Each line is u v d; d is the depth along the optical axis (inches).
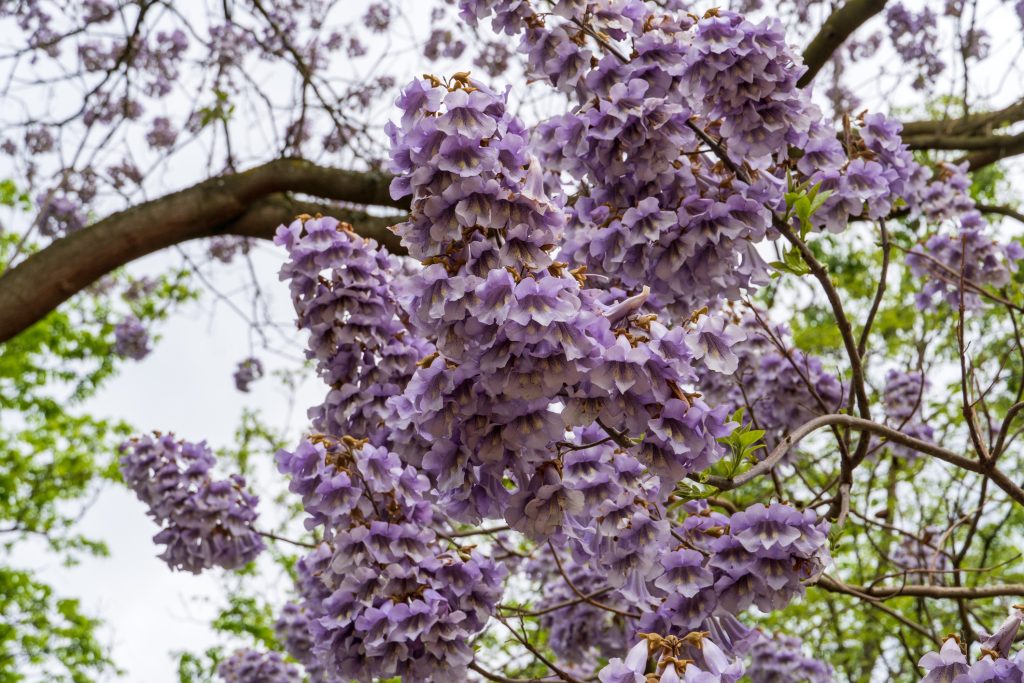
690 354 88.7
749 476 103.8
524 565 236.5
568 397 90.4
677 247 122.2
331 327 151.3
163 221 241.1
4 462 609.6
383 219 245.9
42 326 617.0
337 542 132.9
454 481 94.4
